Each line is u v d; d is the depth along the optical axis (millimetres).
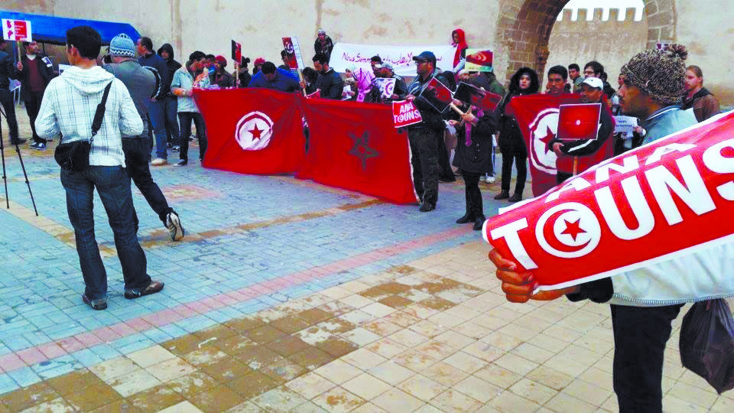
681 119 2014
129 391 2807
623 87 2129
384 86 8039
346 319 3725
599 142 4484
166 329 3488
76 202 3551
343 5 13203
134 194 6926
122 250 3830
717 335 2061
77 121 3436
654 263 1739
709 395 2924
